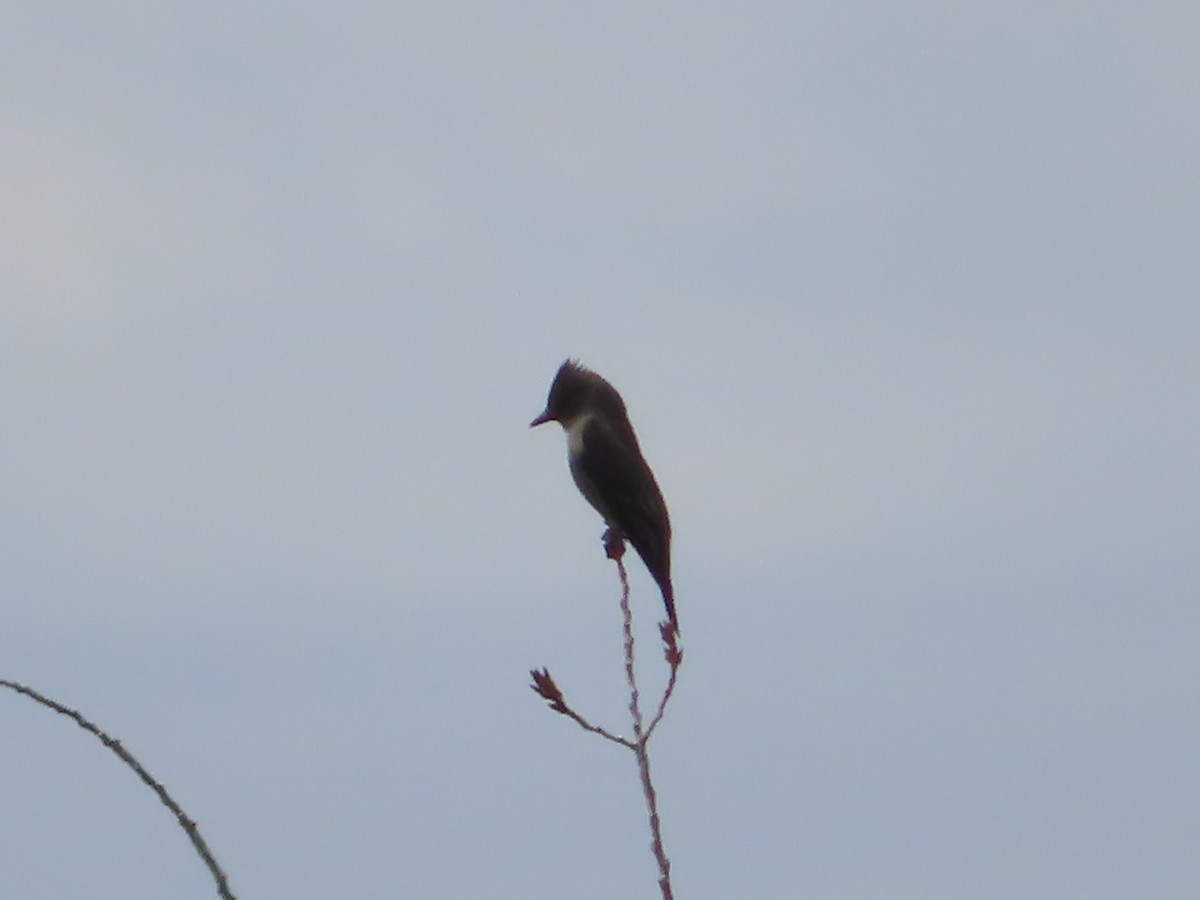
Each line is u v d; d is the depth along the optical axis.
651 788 7.45
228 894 6.65
